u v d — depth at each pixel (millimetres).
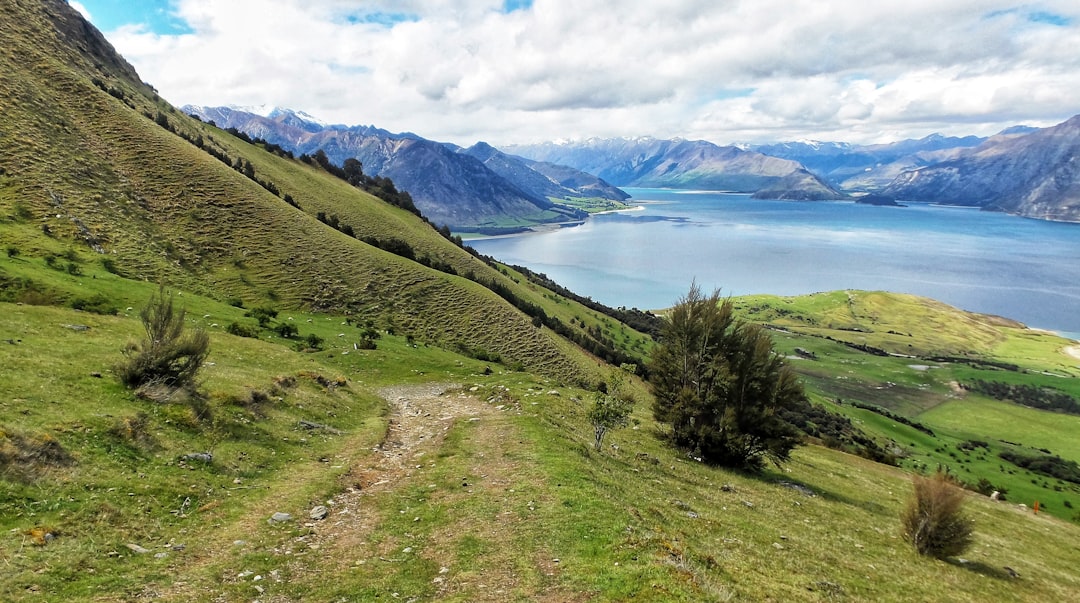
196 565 14203
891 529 30516
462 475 23234
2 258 50906
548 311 152750
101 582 12320
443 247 158625
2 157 71500
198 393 27016
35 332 30062
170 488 18062
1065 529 43969
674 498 24719
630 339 171875
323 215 126062
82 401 21109
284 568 14711
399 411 42094
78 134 89312
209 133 165500
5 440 15820
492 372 63844
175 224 83812
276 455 24406
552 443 27391
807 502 32875
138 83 165500
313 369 44031
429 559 15375
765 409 38281
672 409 40656
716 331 40156
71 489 15695
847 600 16625
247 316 64875
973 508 43594
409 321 85875
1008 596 22766
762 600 14117
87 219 71562
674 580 13281
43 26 123000
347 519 18812
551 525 16875
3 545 12406
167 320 26266
